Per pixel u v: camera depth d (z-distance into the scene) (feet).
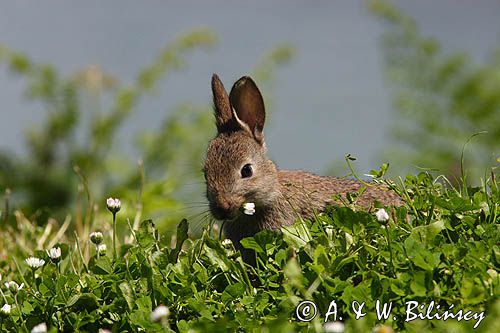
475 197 29.91
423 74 64.28
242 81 41.22
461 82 63.36
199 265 29.32
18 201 63.62
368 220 29.12
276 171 39.04
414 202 30.42
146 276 28.55
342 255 27.30
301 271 27.32
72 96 67.56
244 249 37.04
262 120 40.06
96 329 27.99
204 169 39.19
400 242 27.73
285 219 38.06
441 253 26.50
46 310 28.37
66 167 65.72
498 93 62.85
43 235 42.09
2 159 64.80
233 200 37.65
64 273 33.71
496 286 25.13
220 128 41.32
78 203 44.37
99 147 67.26
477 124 62.64
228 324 25.62
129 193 55.88
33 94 67.41
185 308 27.94
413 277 25.38
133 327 26.99
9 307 27.78
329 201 38.27
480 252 26.50
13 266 37.65
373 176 32.32
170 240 41.29
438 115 62.75
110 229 42.01
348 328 24.16
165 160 66.39
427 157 59.67
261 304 27.09
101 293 28.89
